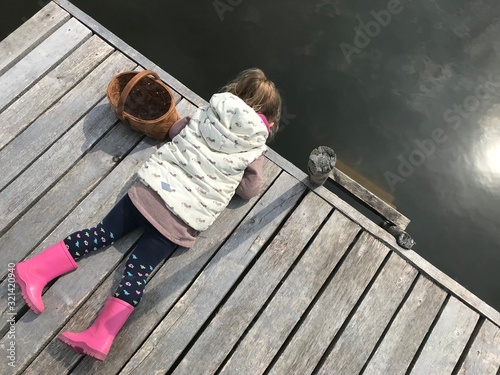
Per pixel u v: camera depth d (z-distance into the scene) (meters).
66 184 2.33
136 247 2.16
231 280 2.25
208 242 2.30
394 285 2.34
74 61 2.61
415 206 3.26
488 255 3.18
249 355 2.13
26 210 2.26
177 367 2.07
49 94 2.51
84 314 2.10
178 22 3.62
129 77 2.41
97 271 2.17
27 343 2.02
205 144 2.12
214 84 3.46
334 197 2.49
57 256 2.06
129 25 3.55
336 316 2.25
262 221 2.39
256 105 2.23
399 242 2.40
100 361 2.03
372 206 2.55
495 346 2.30
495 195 3.33
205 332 2.14
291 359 2.15
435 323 2.31
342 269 2.34
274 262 2.31
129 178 2.38
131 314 2.12
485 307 2.36
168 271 2.22
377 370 2.18
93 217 2.29
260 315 2.21
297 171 2.53
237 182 2.18
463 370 2.23
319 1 3.81
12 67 2.53
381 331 2.25
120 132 2.48
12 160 2.34
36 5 3.50
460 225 3.24
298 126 3.38
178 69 3.47
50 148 2.39
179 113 2.58
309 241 2.39
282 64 3.56
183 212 2.08
